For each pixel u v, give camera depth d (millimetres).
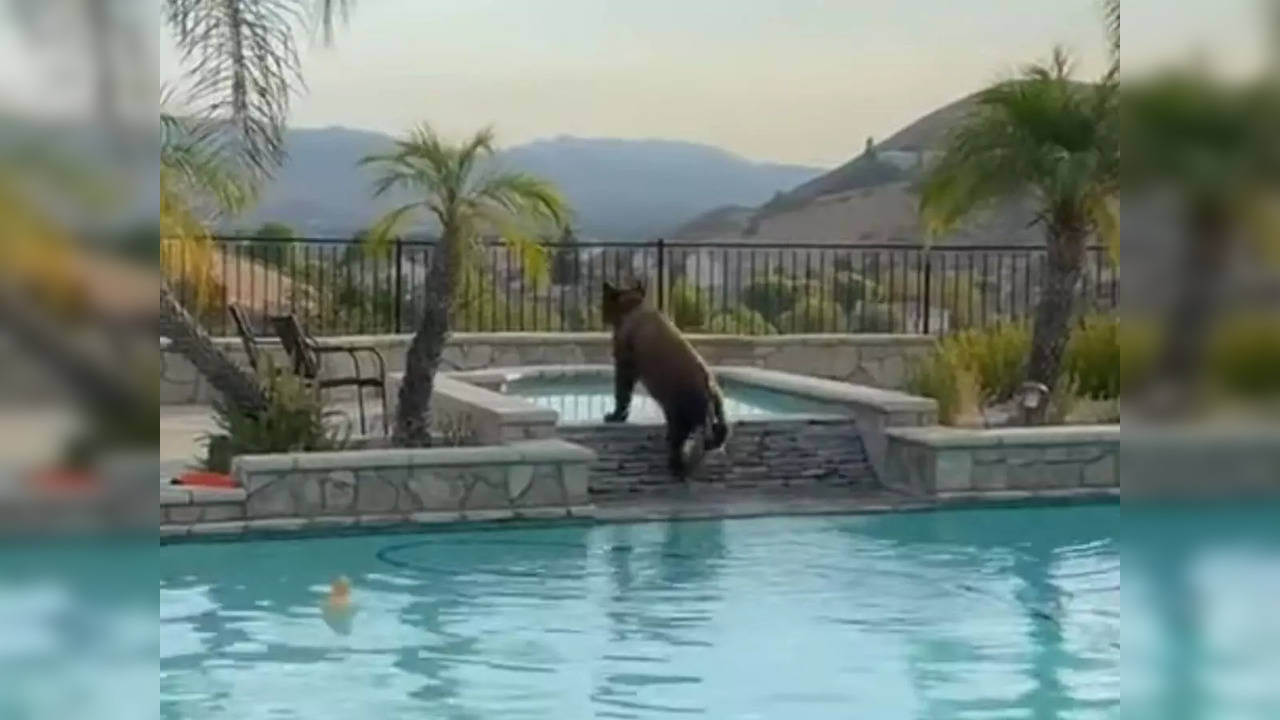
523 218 12094
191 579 8703
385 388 13961
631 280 17156
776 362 18875
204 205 11617
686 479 11883
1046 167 13773
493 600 8211
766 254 19922
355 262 18031
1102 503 11586
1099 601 8227
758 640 7328
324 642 7254
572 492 10688
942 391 14031
